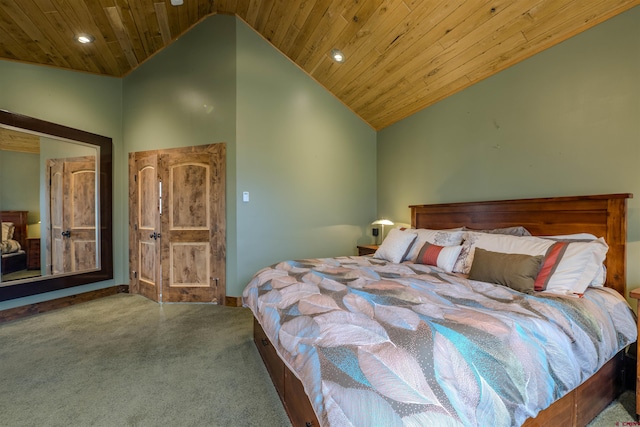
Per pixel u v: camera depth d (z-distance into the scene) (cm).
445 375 92
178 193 368
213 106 359
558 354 120
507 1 205
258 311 179
